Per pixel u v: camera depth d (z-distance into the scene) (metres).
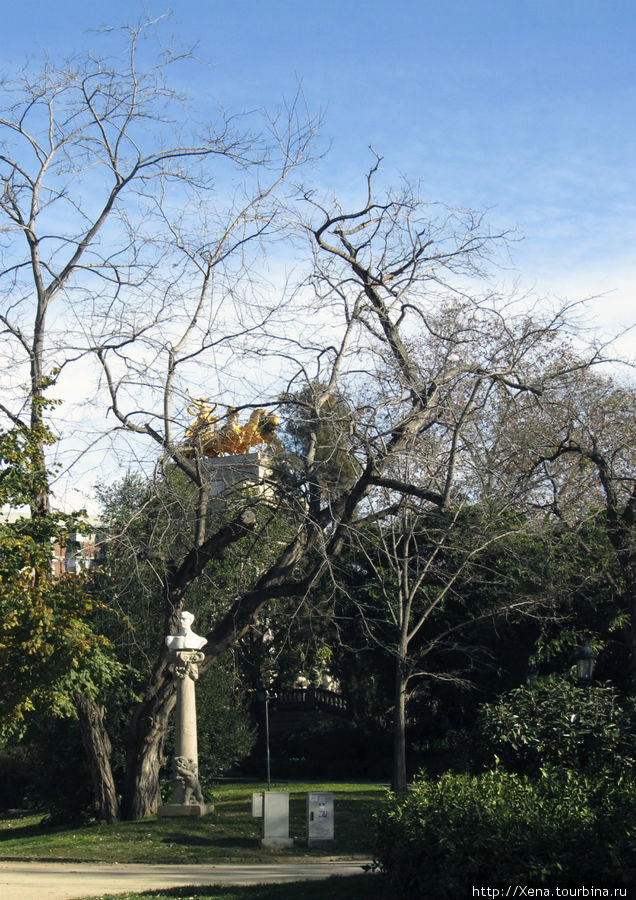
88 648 16.61
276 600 29.98
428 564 27.39
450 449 20.52
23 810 38.59
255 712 44.19
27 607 16.44
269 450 22.03
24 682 16.55
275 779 42.31
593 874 10.02
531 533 24.36
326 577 26.78
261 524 24.47
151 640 24.92
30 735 26.62
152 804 22.97
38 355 20.12
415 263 21.17
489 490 22.86
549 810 10.52
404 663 28.44
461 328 21.53
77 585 18.48
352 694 40.81
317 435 21.11
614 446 23.80
